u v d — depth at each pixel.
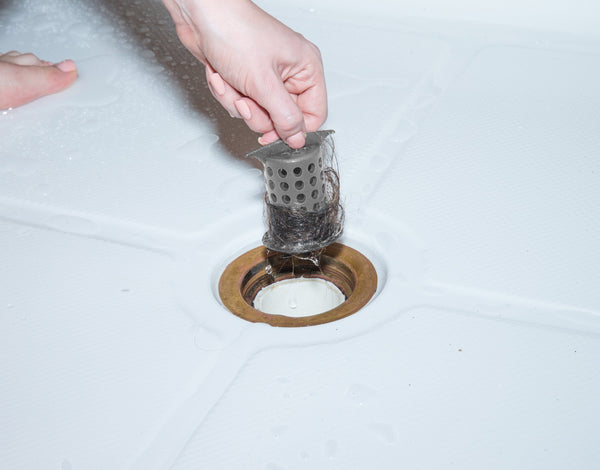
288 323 0.73
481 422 0.61
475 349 0.67
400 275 0.76
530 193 0.86
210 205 0.88
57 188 0.93
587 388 0.63
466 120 1.00
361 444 0.60
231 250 0.83
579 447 0.58
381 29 1.22
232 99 0.79
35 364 0.69
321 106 0.81
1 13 1.32
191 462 0.60
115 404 0.65
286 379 0.66
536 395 0.63
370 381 0.65
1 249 0.84
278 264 0.83
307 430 0.61
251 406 0.64
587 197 0.85
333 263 0.83
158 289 0.77
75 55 1.19
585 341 0.67
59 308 0.75
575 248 0.78
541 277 0.75
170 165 0.95
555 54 1.13
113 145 1.00
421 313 0.72
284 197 0.69
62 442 0.62
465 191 0.87
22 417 0.64
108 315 0.74
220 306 0.75
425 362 0.66
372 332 0.70
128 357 0.69
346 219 0.84
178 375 0.67
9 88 1.06
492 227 0.82
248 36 0.73
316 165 0.68
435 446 0.59
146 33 1.24
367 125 1.00
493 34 1.19
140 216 0.87
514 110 1.01
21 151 1.00
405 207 0.85
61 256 0.82
